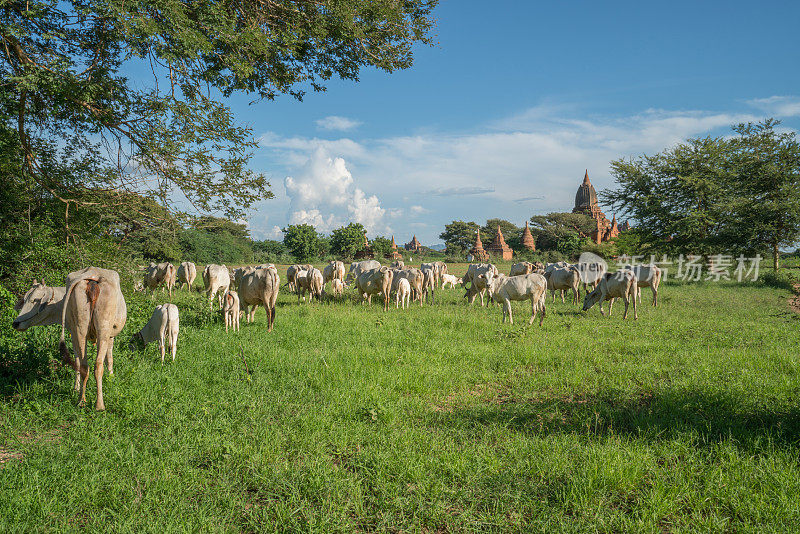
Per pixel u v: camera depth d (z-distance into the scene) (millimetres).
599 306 15555
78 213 10688
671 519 3396
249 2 9711
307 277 17047
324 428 4938
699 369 7316
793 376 6797
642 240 37875
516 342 9578
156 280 18109
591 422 5305
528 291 12383
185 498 3588
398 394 6176
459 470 3977
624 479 3775
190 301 13953
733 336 10109
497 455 4363
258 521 3393
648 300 18906
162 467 4027
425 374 7035
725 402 5621
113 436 4664
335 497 3598
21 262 9539
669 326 11750
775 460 4082
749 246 32219
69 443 4504
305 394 6066
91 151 10641
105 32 7910
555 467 3984
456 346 9062
